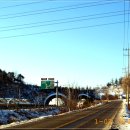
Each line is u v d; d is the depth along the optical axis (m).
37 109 75.88
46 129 29.02
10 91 184.62
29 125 33.66
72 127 32.34
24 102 127.56
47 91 164.62
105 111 79.69
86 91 196.38
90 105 134.00
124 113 67.38
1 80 186.00
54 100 142.12
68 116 54.91
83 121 42.09
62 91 138.88
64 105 114.25
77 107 103.62
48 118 48.09
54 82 91.56
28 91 198.50
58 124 35.84
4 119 49.72
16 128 29.70
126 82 156.12
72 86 132.88
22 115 60.19
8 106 77.19
